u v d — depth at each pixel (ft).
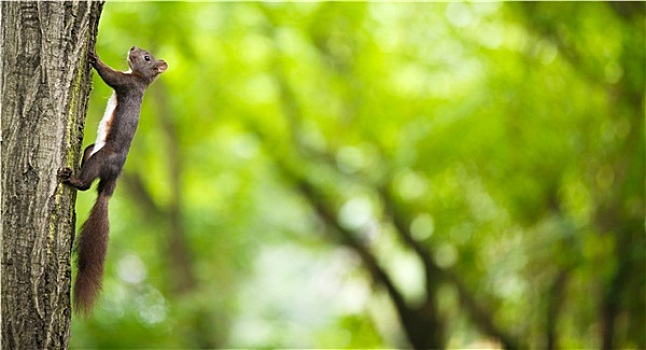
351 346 71.77
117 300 49.55
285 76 62.64
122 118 21.86
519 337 57.11
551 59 53.93
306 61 61.46
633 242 46.85
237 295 68.33
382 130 62.03
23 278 17.39
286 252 96.63
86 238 20.17
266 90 65.16
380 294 69.82
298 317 98.63
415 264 70.33
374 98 61.31
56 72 17.87
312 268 103.55
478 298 59.67
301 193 67.56
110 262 52.60
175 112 64.18
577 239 49.83
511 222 56.65
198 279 66.90
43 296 17.48
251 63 61.67
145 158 66.85
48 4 17.93
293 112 64.34
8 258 17.38
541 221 55.21
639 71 47.96
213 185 73.20
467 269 58.95
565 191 55.88
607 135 51.55
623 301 46.73
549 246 50.96
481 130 54.80
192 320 54.39
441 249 61.77
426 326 63.93
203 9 57.47
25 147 17.62
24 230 17.47
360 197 66.64
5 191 17.52
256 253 78.74
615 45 50.42
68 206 17.99
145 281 64.34
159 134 65.87
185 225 68.74
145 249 68.18
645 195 47.75
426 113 57.98
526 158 54.95
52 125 17.76
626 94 49.62
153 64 23.47
